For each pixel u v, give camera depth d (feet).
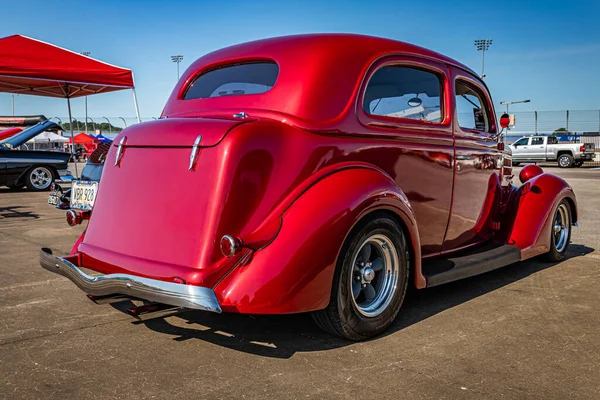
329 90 10.03
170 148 9.29
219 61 11.58
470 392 7.84
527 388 7.98
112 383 8.10
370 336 9.84
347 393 7.80
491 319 11.09
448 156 12.21
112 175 10.15
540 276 14.71
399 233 10.10
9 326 10.62
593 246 19.15
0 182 40.78
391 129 10.87
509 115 14.08
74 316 11.24
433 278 10.90
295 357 9.07
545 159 88.84
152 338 9.96
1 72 28.55
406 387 7.98
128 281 8.52
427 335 10.12
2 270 15.33
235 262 8.53
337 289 9.11
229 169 8.58
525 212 14.71
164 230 9.01
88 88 35.22
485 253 13.17
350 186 9.23
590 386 8.07
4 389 7.89
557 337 10.07
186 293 7.98
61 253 17.78
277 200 8.97
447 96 12.53
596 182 51.39
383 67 11.03
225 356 9.12
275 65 10.50
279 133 9.20
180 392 7.82
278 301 8.33
